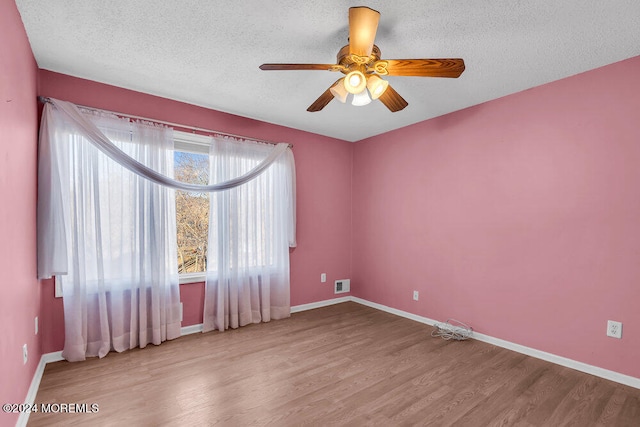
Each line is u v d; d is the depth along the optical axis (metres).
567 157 2.49
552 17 1.78
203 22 1.88
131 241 2.74
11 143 1.59
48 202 2.29
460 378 2.29
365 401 2.00
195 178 3.30
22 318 1.78
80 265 2.50
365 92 1.94
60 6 1.72
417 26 1.88
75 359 2.48
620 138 2.24
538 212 2.65
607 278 2.29
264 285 3.55
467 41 2.03
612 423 1.80
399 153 3.88
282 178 3.72
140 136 2.79
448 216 3.33
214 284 3.26
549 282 2.59
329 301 4.30
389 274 3.98
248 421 1.79
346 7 1.73
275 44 2.11
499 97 2.91
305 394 2.07
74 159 2.48
